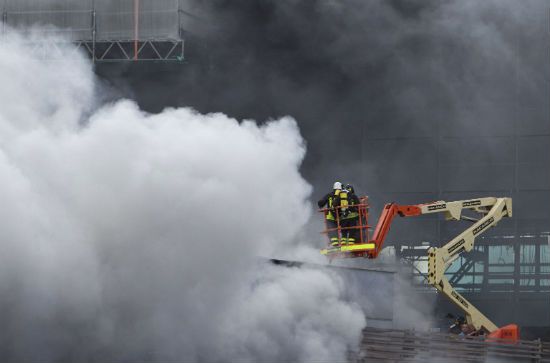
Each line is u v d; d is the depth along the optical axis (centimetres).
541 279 10419
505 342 6359
